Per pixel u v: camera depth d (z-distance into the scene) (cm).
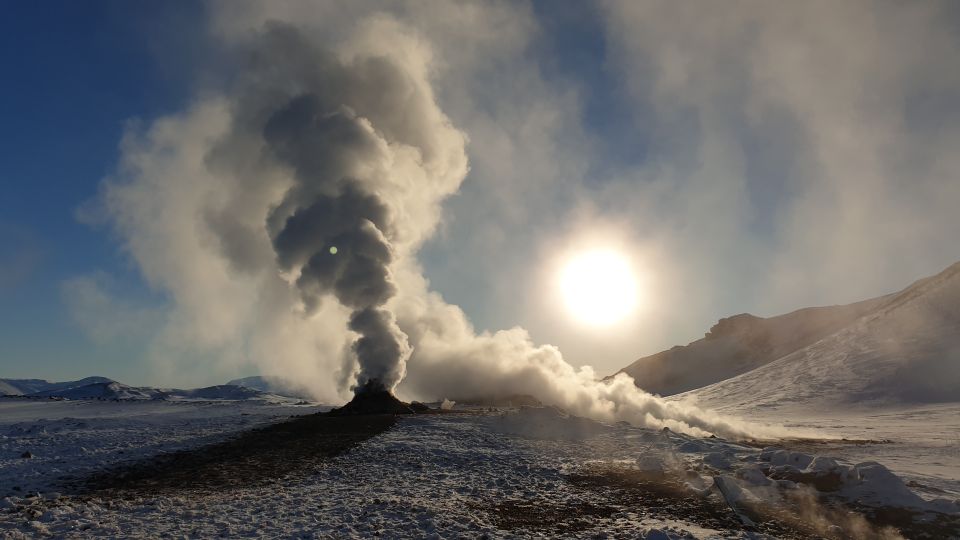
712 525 1337
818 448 3070
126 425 3281
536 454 2411
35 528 1281
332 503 1540
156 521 1366
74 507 1498
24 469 2088
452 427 3112
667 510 1488
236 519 1378
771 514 1394
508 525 1341
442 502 1579
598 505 1559
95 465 2167
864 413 6378
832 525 1290
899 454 2762
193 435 2902
